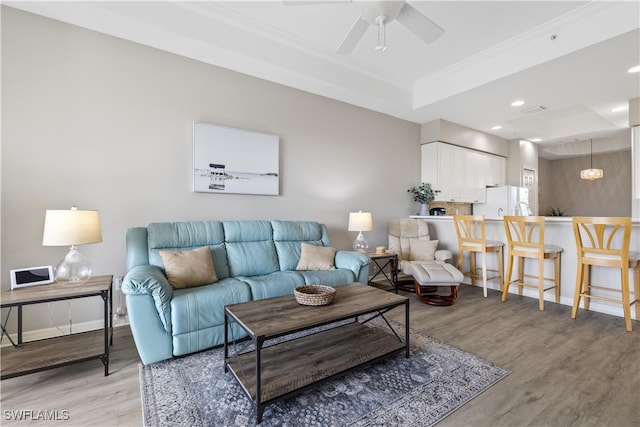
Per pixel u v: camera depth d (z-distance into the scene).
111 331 2.36
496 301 3.48
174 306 2.06
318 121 4.03
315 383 1.63
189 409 1.57
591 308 3.18
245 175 3.39
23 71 2.36
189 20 2.71
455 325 2.74
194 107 3.10
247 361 1.88
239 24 2.95
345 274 2.99
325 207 4.12
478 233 4.24
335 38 3.28
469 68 3.78
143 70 2.84
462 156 5.47
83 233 1.99
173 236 2.70
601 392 1.72
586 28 2.78
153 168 2.89
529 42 3.18
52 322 2.49
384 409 1.57
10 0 2.24
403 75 4.16
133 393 1.73
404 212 5.09
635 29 2.50
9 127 2.32
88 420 1.50
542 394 1.71
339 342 2.13
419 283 3.40
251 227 3.17
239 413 1.54
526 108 4.50
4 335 2.30
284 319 1.70
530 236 3.40
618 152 7.22
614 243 3.08
